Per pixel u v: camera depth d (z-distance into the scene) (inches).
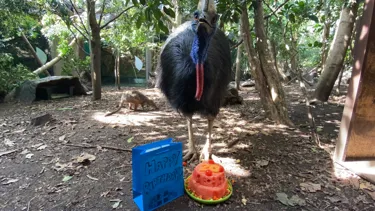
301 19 167.0
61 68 310.8
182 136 127.6
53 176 89.9
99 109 180.7
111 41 280.1
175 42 91.0
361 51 87.4
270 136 126.5
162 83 97.4
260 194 79.7
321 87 208.1
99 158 102.4
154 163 70.7
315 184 84.7
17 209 73.0
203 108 85.3
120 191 81.0
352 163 96.7
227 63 98.1
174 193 76.9
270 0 213.2
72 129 136.6
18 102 210.4
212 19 70.1
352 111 91.4
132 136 126.6
